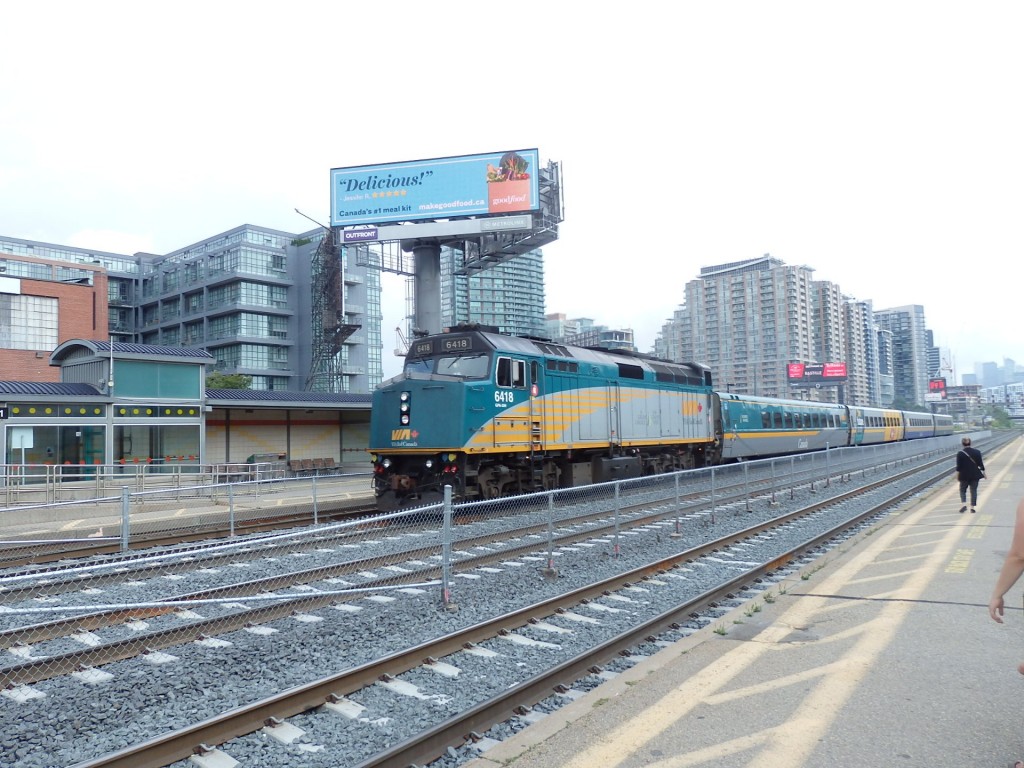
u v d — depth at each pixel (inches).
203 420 1008.9
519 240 1487.5
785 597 347.6
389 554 447.5
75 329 1899.6
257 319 3299.7
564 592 371.2
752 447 1228.5
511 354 663.1
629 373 854.5
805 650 260.2
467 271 1662.2
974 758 174.9
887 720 197.5
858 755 177.8
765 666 243.9
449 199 1427.2
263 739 205.6
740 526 601.3
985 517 608.4
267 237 3449.8
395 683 246.5
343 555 482.3
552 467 730.8
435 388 624.1
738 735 190.7
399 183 1446.9
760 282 5344.5
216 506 749.3
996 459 1547.7
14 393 836.6
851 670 236.5
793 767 172.6
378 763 181.5
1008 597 327.9
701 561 461.1
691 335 5802.2
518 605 347.9
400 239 1448.1
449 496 347.6
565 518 592.1
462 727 205.2
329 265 1855.3
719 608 344.2
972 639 266.8
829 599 338.0
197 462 1003.3
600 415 784.3
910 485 972.6
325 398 1208.8
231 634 308.8
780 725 196.1
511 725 214.8
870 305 7155.5
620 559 463.8
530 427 677.3
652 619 303.0
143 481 804.6
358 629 307.7
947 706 205.9
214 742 201.5
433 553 471.5
